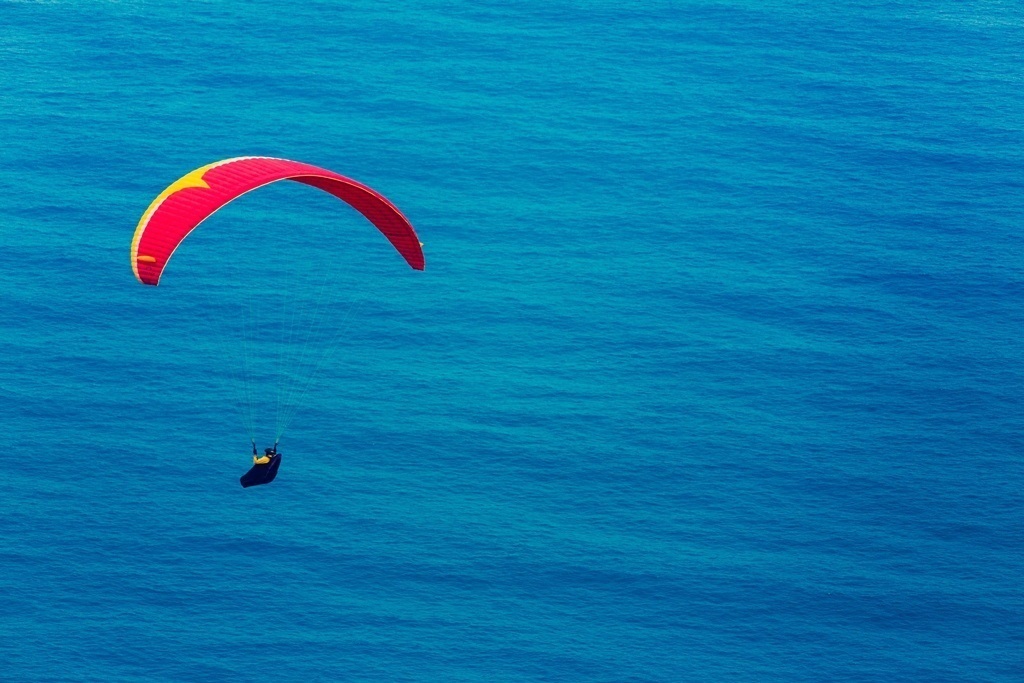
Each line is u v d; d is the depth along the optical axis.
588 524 139.38
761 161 188.88
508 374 154.62
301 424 146.88
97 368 151.25
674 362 158.12
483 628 129.12
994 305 168.50
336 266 166.88
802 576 137.00
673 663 127.69
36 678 122.50
